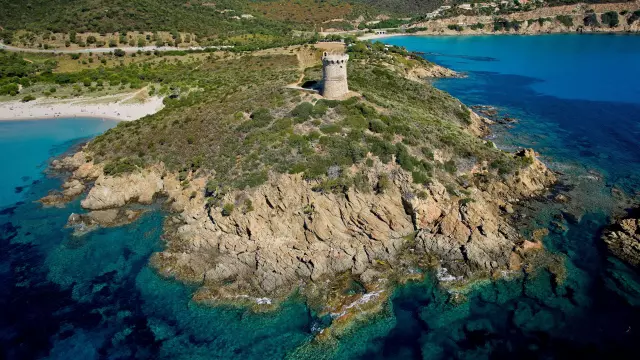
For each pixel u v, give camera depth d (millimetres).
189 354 39469
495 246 46875
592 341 37844
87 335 42031
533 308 41438
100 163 72188
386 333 40062
